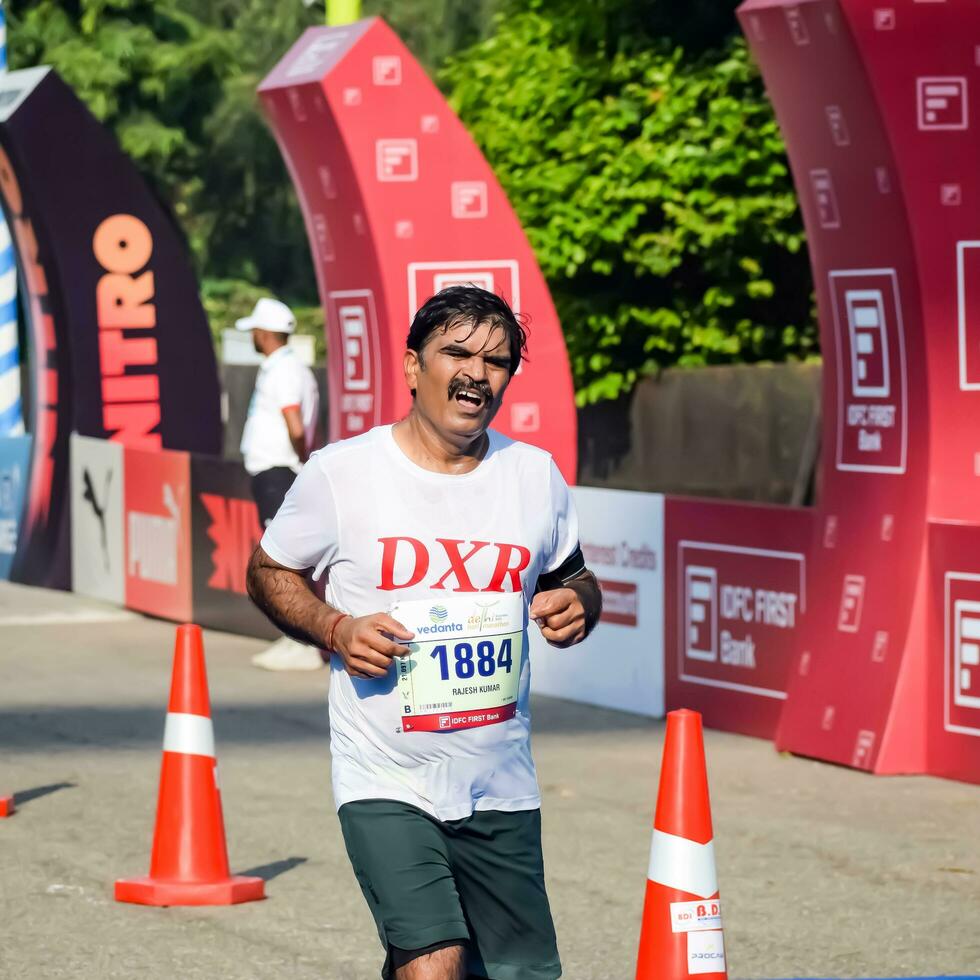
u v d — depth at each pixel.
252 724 18.56
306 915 11.88
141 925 11.65
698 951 8.44
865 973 10.63
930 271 15.47
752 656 17.53
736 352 30.06
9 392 35.69
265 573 7.78
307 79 20.84
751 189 28.23
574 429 21.83
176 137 59.75
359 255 21.19
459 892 7.77
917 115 15.30
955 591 15.54
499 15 32.94
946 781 15.66
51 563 29.70
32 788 15.70
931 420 15.64
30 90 29.44
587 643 19.58
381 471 7.59
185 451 30.59
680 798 8.52
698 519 18.08
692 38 30.48
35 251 30.03
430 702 7.52
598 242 28.61
